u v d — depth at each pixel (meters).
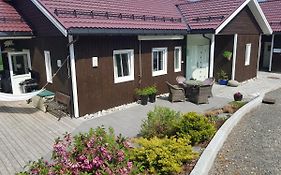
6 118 9.47
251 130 7.76
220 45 15.66
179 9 16.47
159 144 5.45
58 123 8.88
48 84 10.91
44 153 6.62
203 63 15.80
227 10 13.95
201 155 5.48
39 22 10.30
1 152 6.70
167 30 12.10
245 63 16.53
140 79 11.52
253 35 16.69
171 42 12.90
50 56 10.23
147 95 11.05
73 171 3.62
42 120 9.21
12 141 7.41
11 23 10.60
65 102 9.48
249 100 11.51
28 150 6.80
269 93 13.21
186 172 5.12
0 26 10.11
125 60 10.93
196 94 11.20
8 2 12.03
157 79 12.45
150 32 11.20
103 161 3.79
